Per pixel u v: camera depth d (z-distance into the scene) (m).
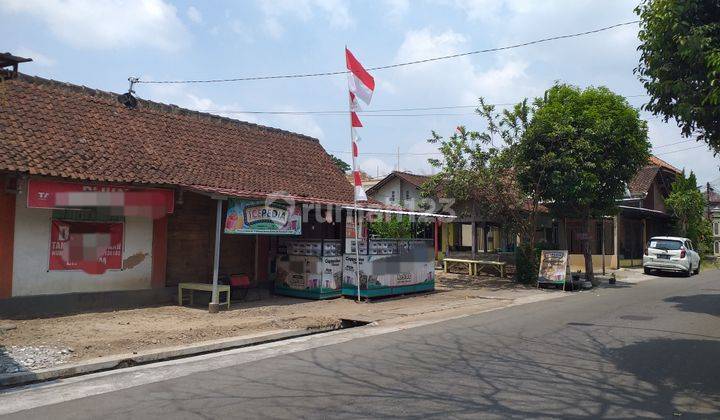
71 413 5.55
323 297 14.12
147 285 12.48
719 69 6.24
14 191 10.22
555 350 8.33
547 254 17.91
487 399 5.85
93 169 10.98
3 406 5.87
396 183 28.38
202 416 5.37
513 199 18.75
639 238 30.52
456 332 9.89
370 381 6.62
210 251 13.88
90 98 13.26
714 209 51.41
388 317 11.79
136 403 5.86
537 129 17.56
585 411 5.46
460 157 18.73
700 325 10.51
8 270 10.34
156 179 11.81
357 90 14.73
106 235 11.79
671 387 6.35
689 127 7.26
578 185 17.41
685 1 6.75
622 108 18.61
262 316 11.54
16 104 11.48
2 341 8.62
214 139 15.47
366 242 14.35
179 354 8.41
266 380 6.77
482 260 22.59
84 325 9.98
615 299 14.84
